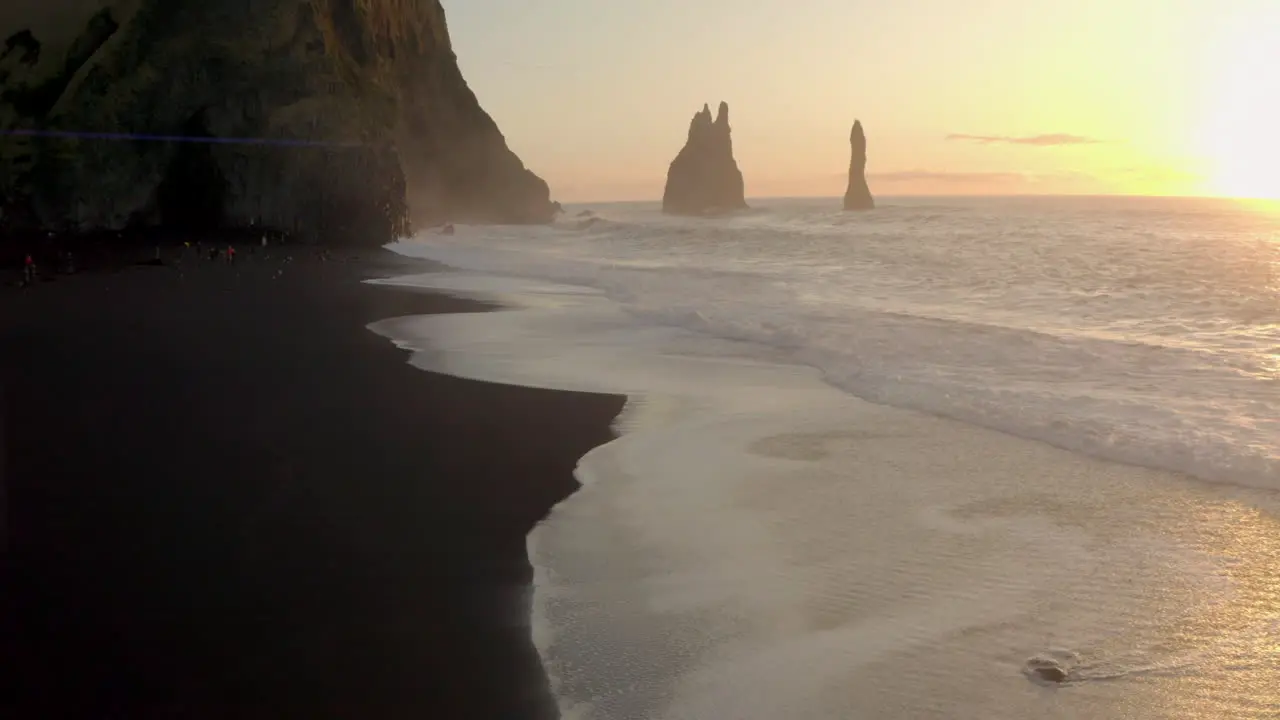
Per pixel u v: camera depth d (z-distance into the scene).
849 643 5.51
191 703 4.69
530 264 34.09
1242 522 7.41
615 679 5.06
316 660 5.17
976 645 5.49
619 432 10.30
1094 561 6.71
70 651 5.20
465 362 14.34
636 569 6.57
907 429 10.34
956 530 7.34
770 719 4.69
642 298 22.59
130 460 8.84
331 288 25.25
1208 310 17.98
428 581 6.29
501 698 4.82
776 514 7.71
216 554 6.64
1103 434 9.72
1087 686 5.03
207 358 14.20
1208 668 5.22
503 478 8.61
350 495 8.02
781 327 17.02
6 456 8.90
